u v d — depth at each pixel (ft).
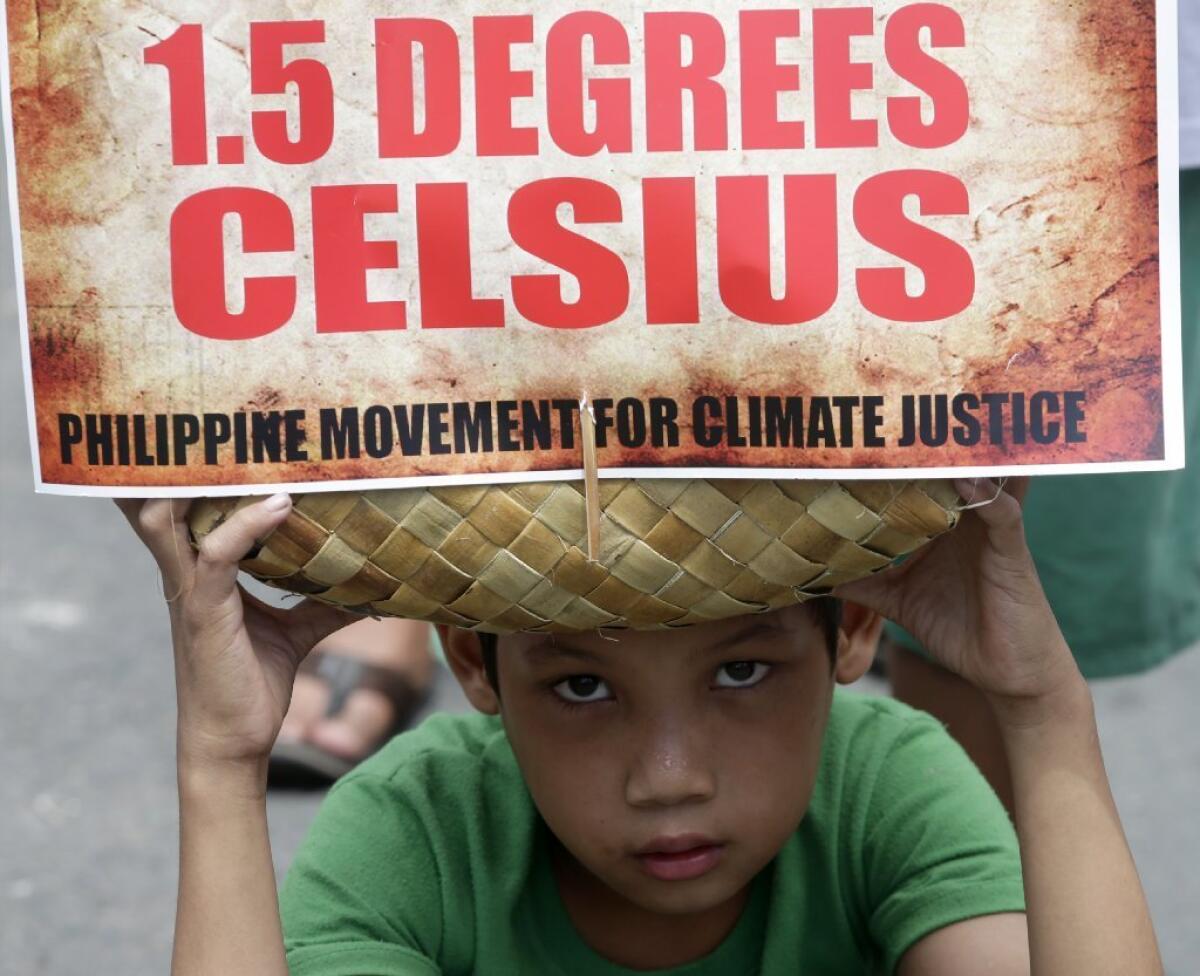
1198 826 10.19
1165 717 11.63
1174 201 4.27
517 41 4.28
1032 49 4.24
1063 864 5.12
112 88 4.33
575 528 4.39
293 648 5.21
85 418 4.42
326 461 4.36
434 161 4.31
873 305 4.28
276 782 10.85
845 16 4.25
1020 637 5.04
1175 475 7.80
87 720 11.75
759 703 5.39
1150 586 7.86
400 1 4.28
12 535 14.84
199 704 4.93
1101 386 4.30
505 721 5.62
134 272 4.36
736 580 4.50
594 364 4.32
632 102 4.28
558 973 6.02
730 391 4.31
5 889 9.77
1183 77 7.20
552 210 4.30
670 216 4.29
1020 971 5.62
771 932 5.97
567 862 6.03
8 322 18.97
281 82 4.31
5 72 4.37
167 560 4.68
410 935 5.95
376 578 4.50
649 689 5.28
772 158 4.27
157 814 10.59
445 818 6.09
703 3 4.26
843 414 4.31
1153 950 5.14
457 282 4.33
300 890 5.92
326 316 4.34
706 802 5.36
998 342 4.29
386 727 10.96
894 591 5.33
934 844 5.91
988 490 4.53
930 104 4.25
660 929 5.98
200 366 4.37
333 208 4.32
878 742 6.23
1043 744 5.15
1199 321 7.55
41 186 4.38
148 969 9.05
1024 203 4.27
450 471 4.35
